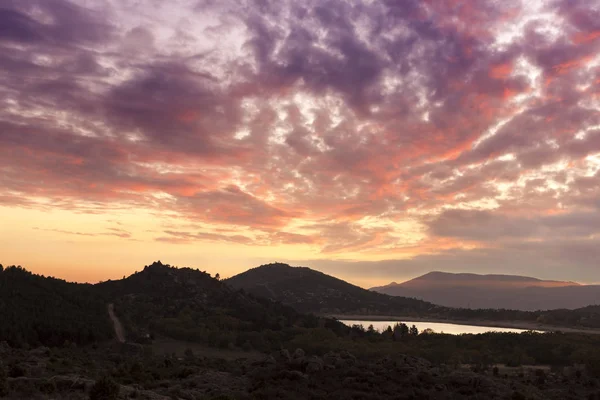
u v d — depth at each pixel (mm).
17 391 43344
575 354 115688
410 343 145750
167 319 167000
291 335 160125
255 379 64500
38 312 128125
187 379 64375
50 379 47906
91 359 86375
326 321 199375
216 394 55531
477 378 63781
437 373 66750
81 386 47094
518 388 64625
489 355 124250
